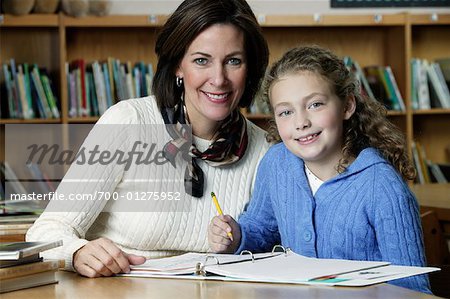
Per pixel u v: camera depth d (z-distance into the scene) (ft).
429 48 16.99
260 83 7.11
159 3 15.64
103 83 14.69
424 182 15.98
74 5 14.37
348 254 6.11
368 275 5.16
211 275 5.48
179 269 5.63
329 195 6.23
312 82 6.11
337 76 6.19
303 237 6.33
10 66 14.73
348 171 6.17
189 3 6.63
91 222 6.79
